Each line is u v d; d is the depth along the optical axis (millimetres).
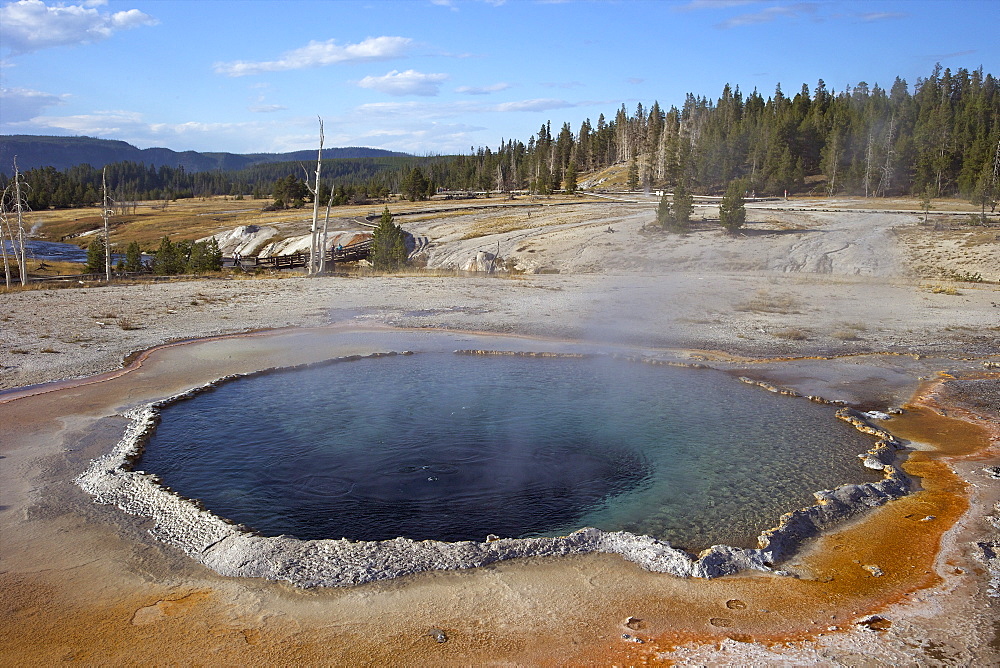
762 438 9812
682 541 6672
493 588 5578
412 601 5363
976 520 7023
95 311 19594
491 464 8680
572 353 15180
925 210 47031
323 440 9445
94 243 43219
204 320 18766
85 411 10328
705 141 92938
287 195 98562
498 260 38875
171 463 8539
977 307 22500
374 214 68938
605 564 6012
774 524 7047
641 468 8617
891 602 5461
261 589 5523
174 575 5750
